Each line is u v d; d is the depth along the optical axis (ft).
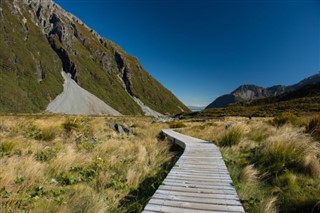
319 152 24.30
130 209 15.99
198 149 33.91
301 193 17.67
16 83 545.44
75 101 613.11
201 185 17.84
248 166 22.30
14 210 13.89
